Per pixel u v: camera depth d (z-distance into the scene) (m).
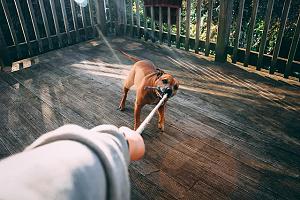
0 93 4.57
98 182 0.35
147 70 3.32
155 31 6.56
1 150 3.30
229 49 5.46
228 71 5.21
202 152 3.20
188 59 5.78
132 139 0.68
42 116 3.94
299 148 3.25
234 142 3.36
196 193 2.67
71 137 0.38
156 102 3.12
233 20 6.49
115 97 4.40
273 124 3.69
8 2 5.93
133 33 7.00
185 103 4.20
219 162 3.05
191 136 3.47
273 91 4.50
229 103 4.19
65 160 0.32
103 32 7.06
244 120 3.78
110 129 0.50
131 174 2.90
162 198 2.63
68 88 4.70
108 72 5.27
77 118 3.89
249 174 2.88
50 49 6.30
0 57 5.39
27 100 4.35
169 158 3.11
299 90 4.52
